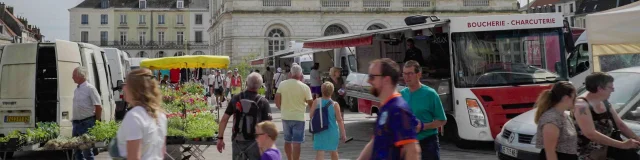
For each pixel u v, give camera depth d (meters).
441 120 7.40
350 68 22.34
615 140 6.86
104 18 101.38
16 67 12.32
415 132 4.81
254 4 54.34
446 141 14.19
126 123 4.88
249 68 48.88
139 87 5.03
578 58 17.75
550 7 80.12
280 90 10.38
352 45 15.65
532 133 9.07
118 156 5.14
